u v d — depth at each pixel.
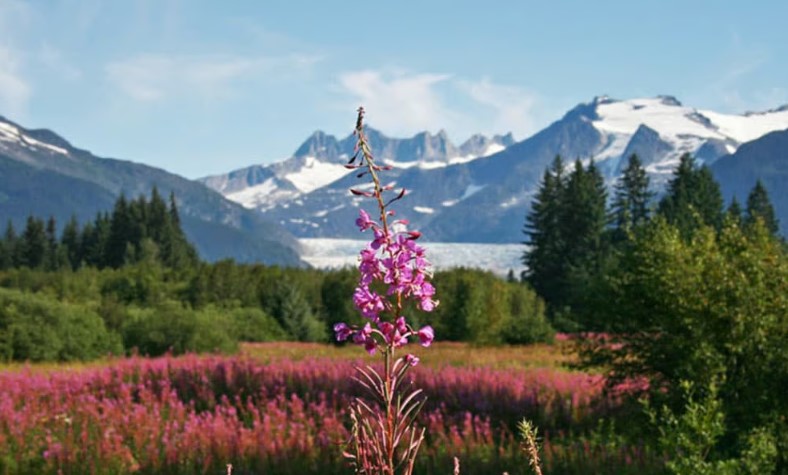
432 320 48.44
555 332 45.31
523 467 11.61
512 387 18.02
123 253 123.88
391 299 3.56
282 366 21.67
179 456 12.59
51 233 141.50
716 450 12.40
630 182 92.88
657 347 13.49
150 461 12.37
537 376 21.41
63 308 32.53
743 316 12.30
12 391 17.91
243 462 12.36
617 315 14.45
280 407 16.73
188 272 64.69
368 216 3.50
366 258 3.52
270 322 51.00
